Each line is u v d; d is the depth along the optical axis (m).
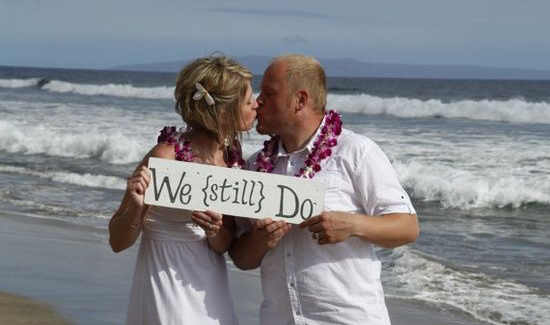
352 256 3.12
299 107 3.11
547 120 25.20
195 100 3.08
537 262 8.38
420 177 13.22
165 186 3.02
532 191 12.40
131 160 17.03
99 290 6.52
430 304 6.66
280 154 3.22
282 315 3.21
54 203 11.45
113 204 11.47
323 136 3.13
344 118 26.78
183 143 3.16
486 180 12.91
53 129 20.78
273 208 3.04
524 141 18.30
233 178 3.05
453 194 12.59
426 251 8.95
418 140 18.70
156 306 3.19
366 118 26.78
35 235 8.90
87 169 15.60
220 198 3.04
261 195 3.04
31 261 7.54
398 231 3.02
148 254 3.25
